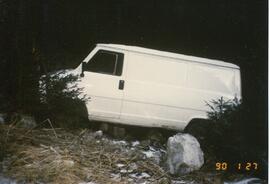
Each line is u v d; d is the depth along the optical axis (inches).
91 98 306.8
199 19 457.7
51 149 218.8
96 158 223.9
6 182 189.3
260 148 260.4
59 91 271.3
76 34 444.8
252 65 406.3
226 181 228.1
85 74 307.1
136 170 220.1
